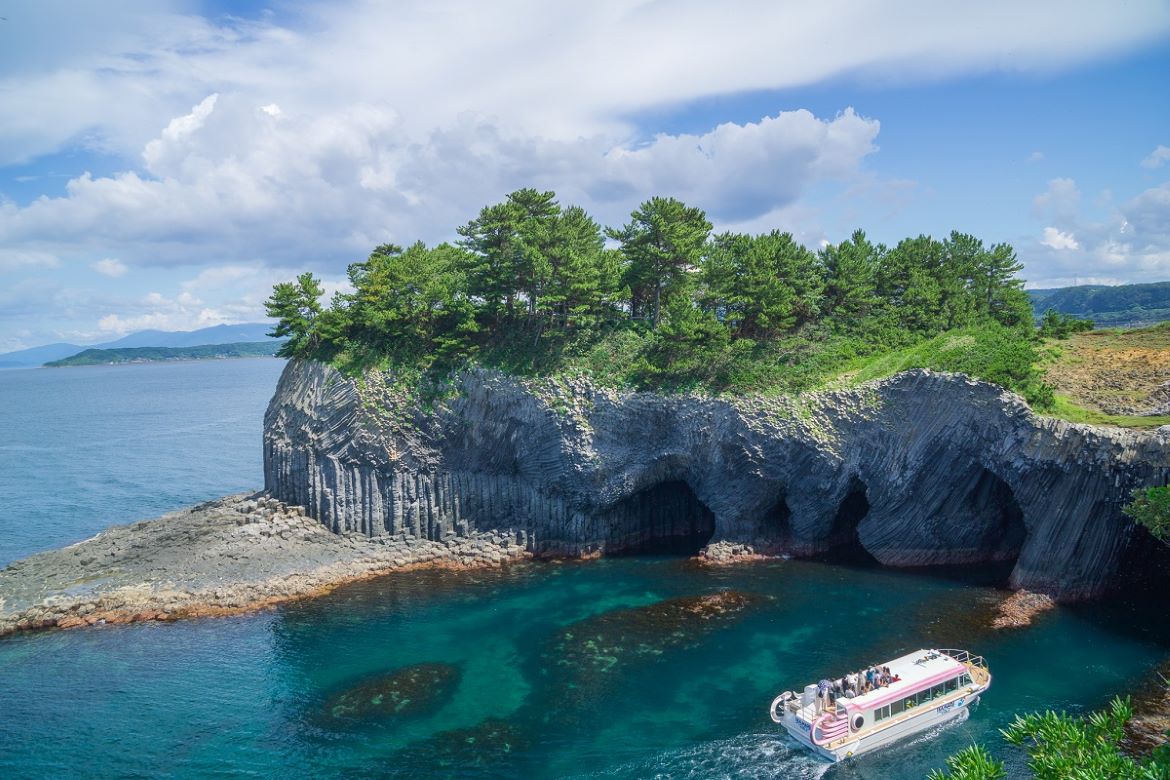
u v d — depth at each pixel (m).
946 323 85.12
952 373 65.94
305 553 73.81
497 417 78.94
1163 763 19.62
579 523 76.75
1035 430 60.19
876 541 70.38
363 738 44.41
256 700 48.94
